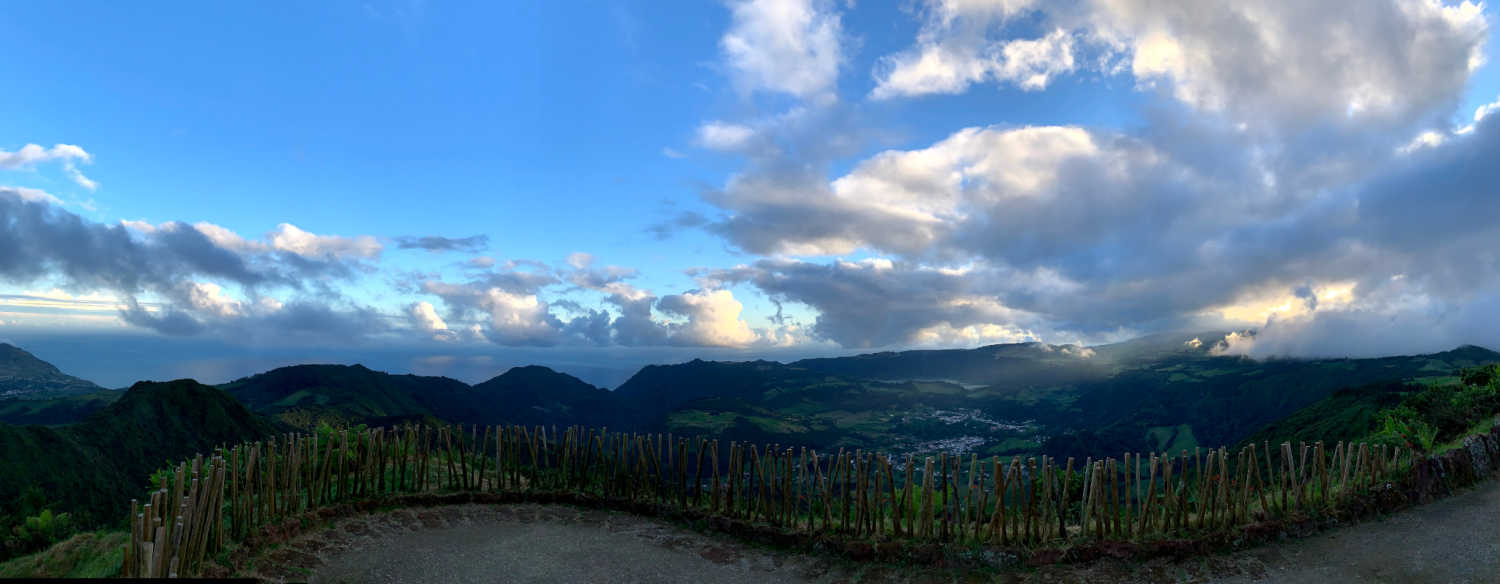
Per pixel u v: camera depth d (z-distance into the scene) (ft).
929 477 44.68
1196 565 40.47
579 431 63.62
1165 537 42.11
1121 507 46.01
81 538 46.09
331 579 40.06
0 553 64.59
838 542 45.80
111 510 229.45
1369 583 37.35
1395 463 51.80
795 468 51.29
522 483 63.26
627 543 50.14
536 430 63.46
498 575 43.09
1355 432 204.44
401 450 61.05
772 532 48.93
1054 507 46.96
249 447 47.29
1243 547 42.47
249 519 42.45
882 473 47.03
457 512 55.88
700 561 46.68
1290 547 42.73
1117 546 41.47
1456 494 50.90
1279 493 49.75
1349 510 46.47
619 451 60.75
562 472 62.28
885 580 42.04
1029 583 39.63
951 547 42.98
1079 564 40.96
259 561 39.83
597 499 59.36
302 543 44.45
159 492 32.01
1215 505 44.01
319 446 60.13
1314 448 47.93
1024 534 43.52
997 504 43.70
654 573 44.37
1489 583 36.06
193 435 288.30
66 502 217.56
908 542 44.29
